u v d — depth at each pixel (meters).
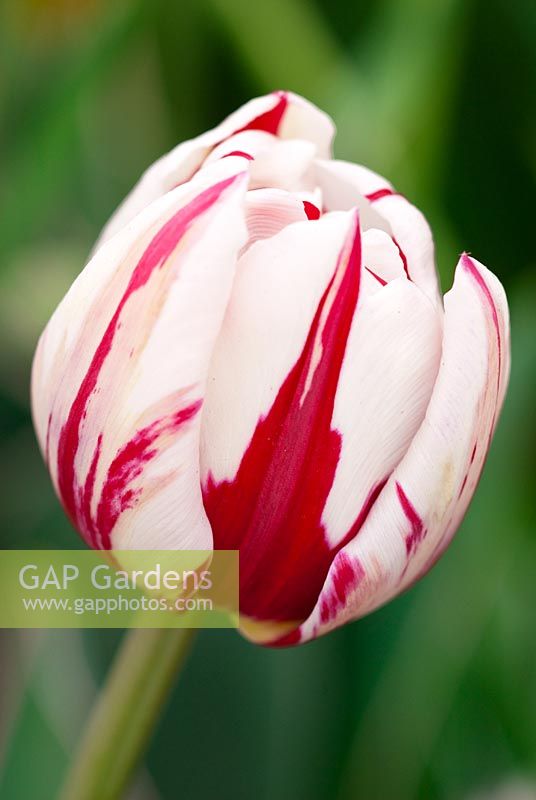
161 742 0.48
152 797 0.49
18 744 0.47
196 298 0.37
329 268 0.37
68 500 0.39
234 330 0.37
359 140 0.50
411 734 0.47
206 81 0.58
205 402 0.37
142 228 0.37
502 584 0.48
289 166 0.39
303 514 0.38
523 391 0.49
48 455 0.39
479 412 0.38
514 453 0.48
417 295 0.38
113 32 0.51
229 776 0.47
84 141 0.58
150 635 0.41
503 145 0.56
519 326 0.50
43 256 0.58
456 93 0.54
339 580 0.38
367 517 0.38
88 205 0.59
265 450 0.38
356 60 0.55
